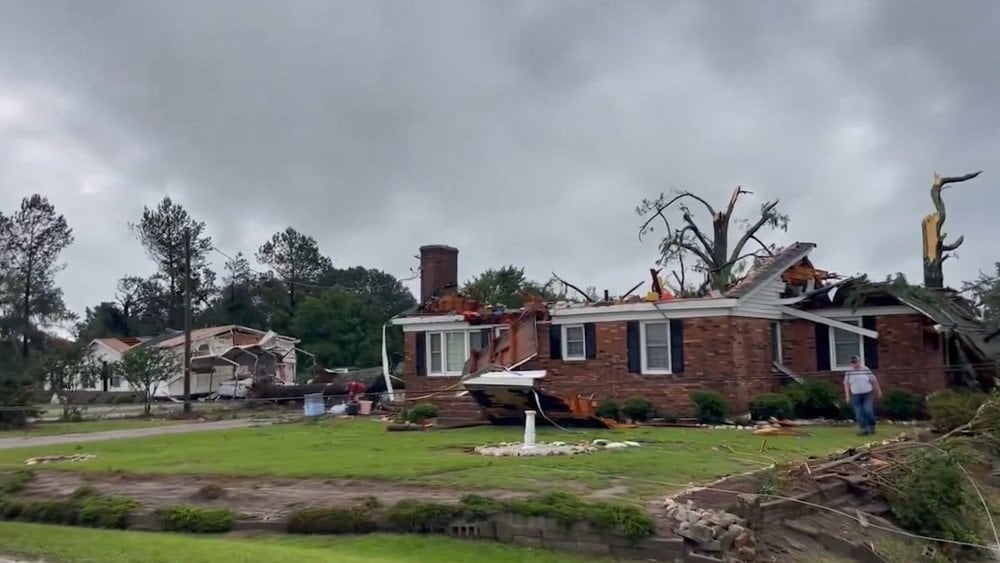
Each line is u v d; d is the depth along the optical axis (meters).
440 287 39.56
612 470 16.89
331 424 34.50
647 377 30.12
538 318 32.41
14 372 50.09
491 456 19.44
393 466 17.89
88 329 102.50
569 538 12.86
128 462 21.38
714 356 29.02
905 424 27.05
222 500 15.66
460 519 13.50
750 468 17.44
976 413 23.27
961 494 17.02
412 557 12.48
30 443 30.84
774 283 31.22
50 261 81.38
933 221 39.28
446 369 35.88
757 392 29.77
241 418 43.44
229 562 11.36
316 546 13.20
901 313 29.50
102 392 60.38
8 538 13.84
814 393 28.53
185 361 48.47
